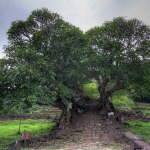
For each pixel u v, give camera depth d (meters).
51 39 12.50
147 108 30.77
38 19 12.95
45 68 11.16
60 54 12.98
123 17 13.68
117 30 13.63
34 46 12.33
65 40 12.35
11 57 10.74
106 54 13.09
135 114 22.84
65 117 14.54
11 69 10.07
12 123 23.88
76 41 12.91
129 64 12.64
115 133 12.66
